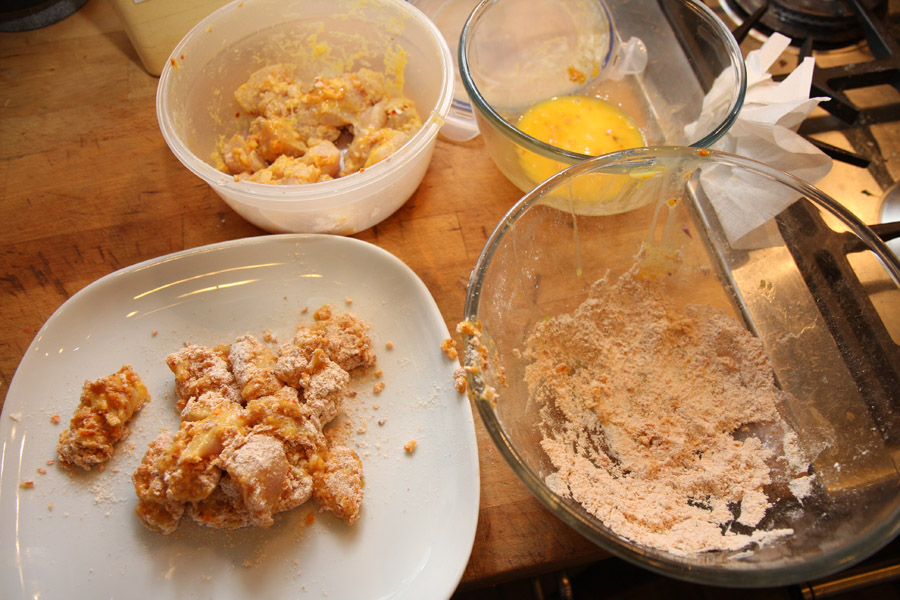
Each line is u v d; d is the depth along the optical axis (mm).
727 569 316
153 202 476
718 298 429
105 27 542
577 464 373
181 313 428
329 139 493
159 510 365
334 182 415
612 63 511
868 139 502
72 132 498
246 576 364
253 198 418
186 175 485
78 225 468
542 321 414
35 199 475
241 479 348
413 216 473
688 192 448
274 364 401
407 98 511
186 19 492
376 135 468
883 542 324
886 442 368
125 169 486
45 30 541
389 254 430
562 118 498
